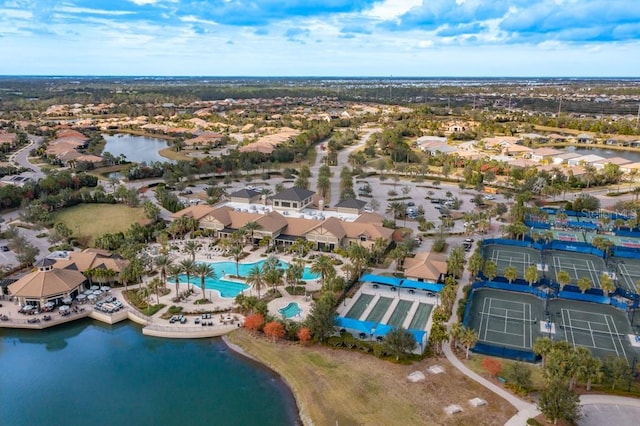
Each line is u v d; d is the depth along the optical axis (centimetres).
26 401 9100
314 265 12731
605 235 18238
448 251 16025
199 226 17688
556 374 8206
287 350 10319
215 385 9438
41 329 11550
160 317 11794
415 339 9938
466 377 9125
